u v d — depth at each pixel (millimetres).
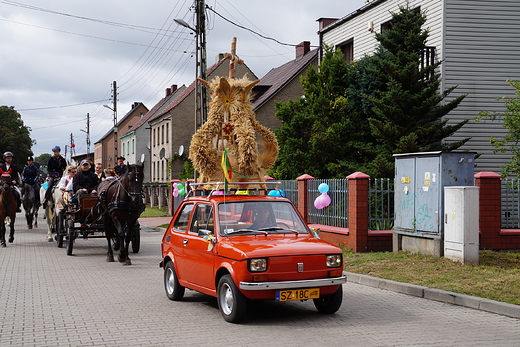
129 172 13414
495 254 12070
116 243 15742
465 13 19172
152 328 7051
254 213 8156
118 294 9562
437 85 17328
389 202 14156
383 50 19609
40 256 15070
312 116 21141
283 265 7027
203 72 24344
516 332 6754
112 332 6848
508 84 19453
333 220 15219
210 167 10898
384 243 13578
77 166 17219
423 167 12086
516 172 17172
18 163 75312
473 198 10984
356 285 10297
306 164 21094
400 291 9508
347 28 25469
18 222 28203
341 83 21750
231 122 11219
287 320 7457
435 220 11742
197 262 8141
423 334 6645
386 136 17562
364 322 7312
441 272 10258
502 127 19062
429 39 19703
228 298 7352
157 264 13570
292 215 8391
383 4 22531
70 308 8359
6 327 7152
